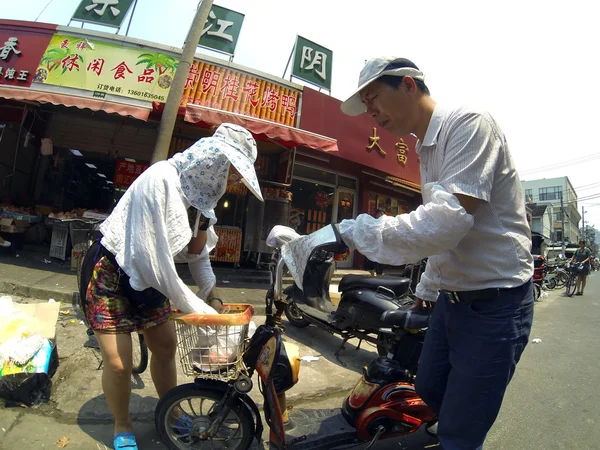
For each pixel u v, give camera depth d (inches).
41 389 93.4
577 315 295.4
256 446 85.8
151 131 288.4
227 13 288.8
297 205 336.5
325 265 150.9
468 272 60.5
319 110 305.4
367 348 163.5
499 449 95.1
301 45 315.6
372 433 82.6
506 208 58.3
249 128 229.6
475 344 60.5
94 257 74.9
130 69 259.9
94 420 87.5
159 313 82.0
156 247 67.7
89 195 394.6
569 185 2139.5
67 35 257.0
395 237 53.4
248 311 76.5
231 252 287.4
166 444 77.6
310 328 184.7
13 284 172.6
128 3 267.0
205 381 76.0
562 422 111.0
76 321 143.9
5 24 256.1
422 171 64.4
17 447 76.1
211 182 74.2
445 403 64.4
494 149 54.8
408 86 60.9
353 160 320.2
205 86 274.1
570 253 1202.0
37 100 212.4
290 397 109.7
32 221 248.1
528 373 151.2
